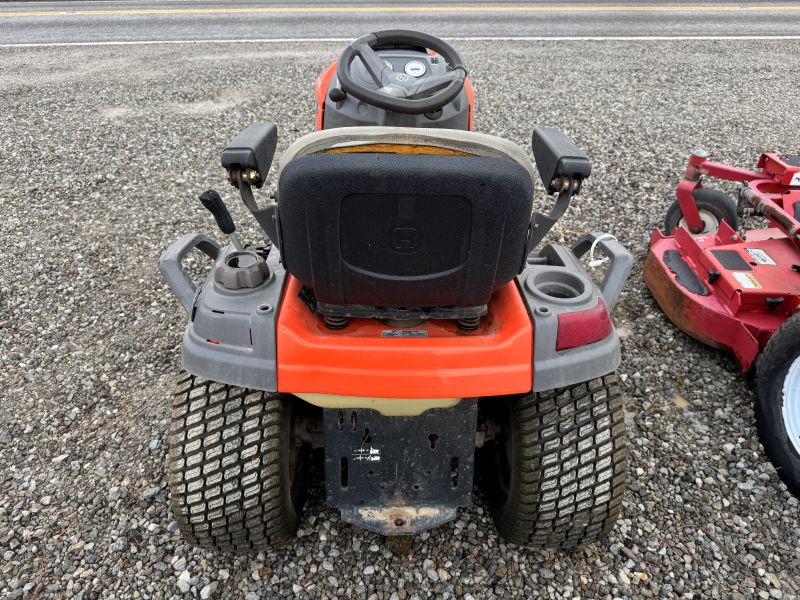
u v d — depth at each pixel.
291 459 2.14
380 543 2.28
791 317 2.43
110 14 11.61
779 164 3.42
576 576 2.16
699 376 3.10
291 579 2.15
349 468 1.99
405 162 1.38
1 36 10.04
